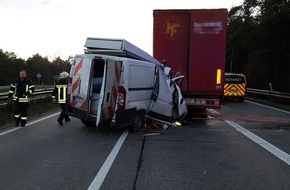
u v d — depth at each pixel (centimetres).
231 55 4969
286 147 843
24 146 792
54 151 747
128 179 563
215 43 1205
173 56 1227
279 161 702
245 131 1080
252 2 4081
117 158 697
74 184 532
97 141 866
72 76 1004
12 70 11125
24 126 1084
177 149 794
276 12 3030
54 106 1767
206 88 1221
